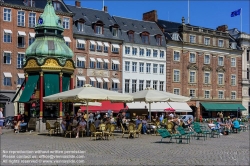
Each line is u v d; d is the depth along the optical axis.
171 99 34.25
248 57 91.44
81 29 67.12
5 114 58.84
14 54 60.72
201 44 82.31
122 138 29.67
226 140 29.70
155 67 75.94
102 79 68.56
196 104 81.50
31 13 62.47
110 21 73.44
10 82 60.06
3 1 60.22
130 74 72.31
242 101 89.56
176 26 84.62
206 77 83.69
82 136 29.98
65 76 37.41
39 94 36.19
